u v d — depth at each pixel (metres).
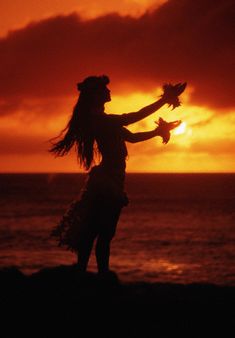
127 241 66.00
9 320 8.95
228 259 51.81
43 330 8.59
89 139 8.30
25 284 10.55
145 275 42.47
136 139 8.20
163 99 7.77
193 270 45.28
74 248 8.55
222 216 101.38
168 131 8.07
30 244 61.59
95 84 8.31
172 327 9.06
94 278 9.91
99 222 8.30
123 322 9.08
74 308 9.38
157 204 133.88
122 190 8.24
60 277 10.53
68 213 8.50
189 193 197.88
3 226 83.56
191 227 83.31
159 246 61.59
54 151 8.52
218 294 11.90
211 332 8.95
